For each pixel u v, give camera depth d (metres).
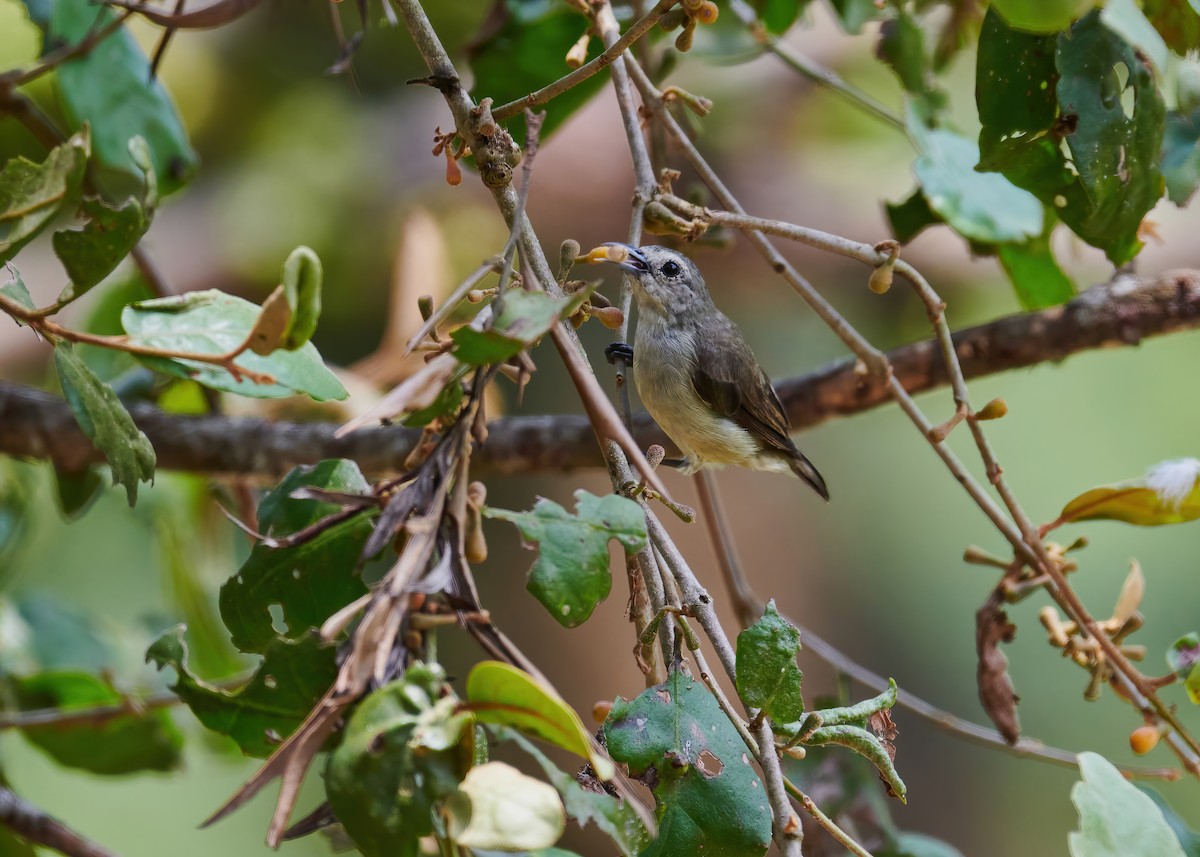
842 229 16.52
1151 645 17.52
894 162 16.72
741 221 6.18
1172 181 7.14
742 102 16.16
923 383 9.41
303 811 15.30
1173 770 6.22
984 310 16.44
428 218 11.43
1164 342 18.52
